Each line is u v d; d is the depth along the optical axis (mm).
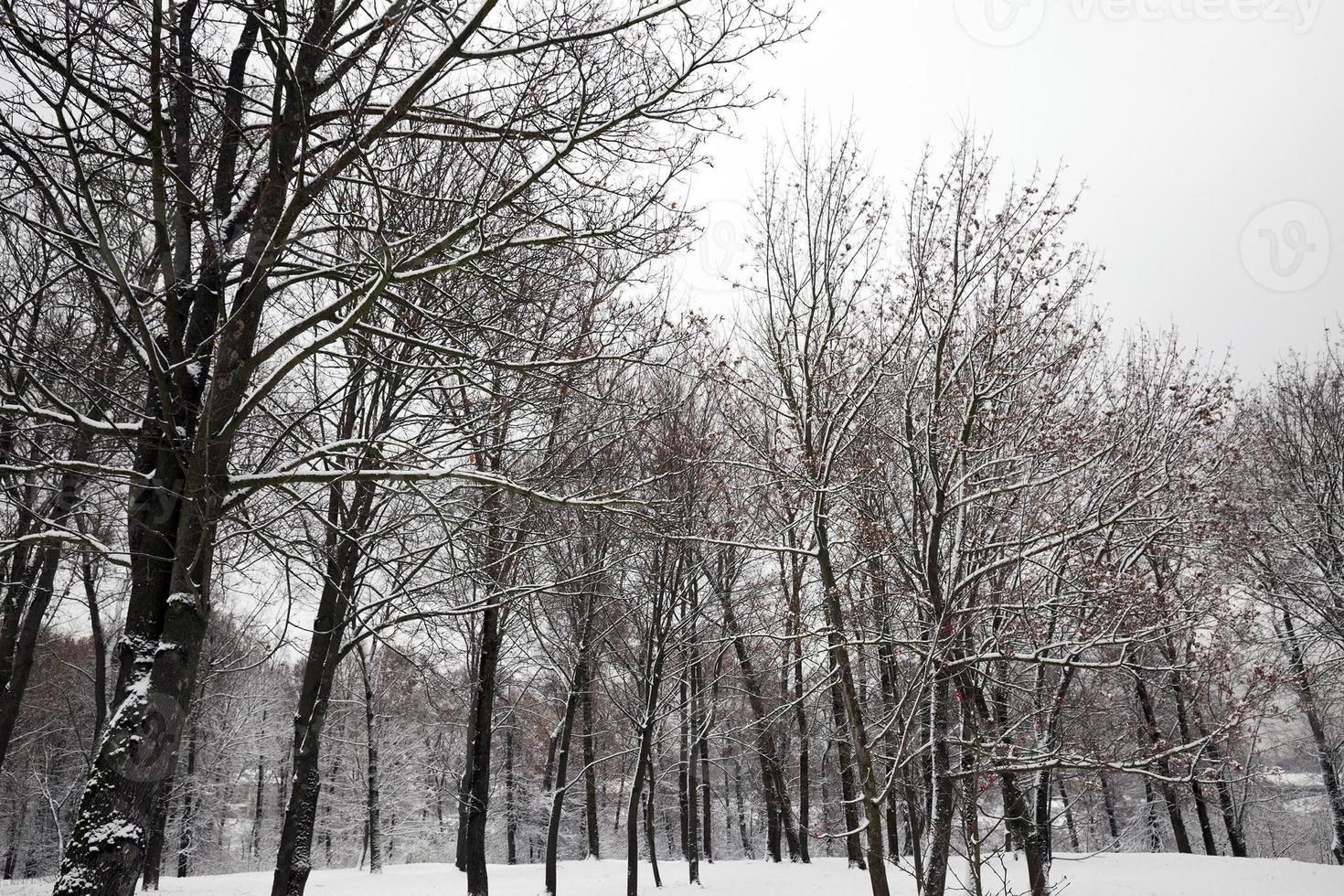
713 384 10688
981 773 7844
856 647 10859
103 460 8344
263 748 32500
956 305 9234
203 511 5262
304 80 5922
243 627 13344
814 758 29422
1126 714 10586
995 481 9922
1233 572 13023
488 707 14352
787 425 10414
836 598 9273
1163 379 10453
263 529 7668
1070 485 10000
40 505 9359
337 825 32344
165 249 5320
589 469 9523
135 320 4953
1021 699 11375
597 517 12609
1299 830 27656
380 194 5402
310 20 5965
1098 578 8977
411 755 31578
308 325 5543
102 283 6344
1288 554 18266
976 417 9812
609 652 17016
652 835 18031
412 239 5984
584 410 9297
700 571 15992
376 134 5465
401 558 8367
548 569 14359
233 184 6816
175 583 5344
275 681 31969
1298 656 18031
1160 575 9500
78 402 7465
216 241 6086
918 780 12203
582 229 6711
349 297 5598
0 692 11852
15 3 5027
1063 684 9852
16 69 4703
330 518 9602
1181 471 9594
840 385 10109
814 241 9797
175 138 6219
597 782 33469
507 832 36156
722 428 12750
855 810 19703
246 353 5723
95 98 4773
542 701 25062
